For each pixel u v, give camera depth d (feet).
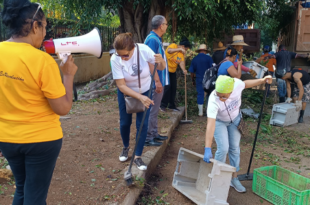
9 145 5.97
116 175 11.18
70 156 12.61
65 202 9.28
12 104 5.79
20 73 5.62
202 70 22.36
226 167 9.84
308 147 17.38
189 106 25.52
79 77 34.32
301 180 11.23
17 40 5.89
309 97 22.38
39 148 6.00
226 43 41.91
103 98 24.56
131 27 27.96
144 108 10.67
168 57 20.68
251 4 27.43
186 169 11.71
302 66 32.89
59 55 6.53
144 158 12.84
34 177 6.24
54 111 6.11
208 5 21.90
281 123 21.42
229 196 11.57
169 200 10.98
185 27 33.68
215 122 10.75
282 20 35.47
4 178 10.32
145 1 26.63
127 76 10.73
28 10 5.79
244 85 10.91
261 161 15.10
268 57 31.04
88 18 24.80
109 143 14.48
